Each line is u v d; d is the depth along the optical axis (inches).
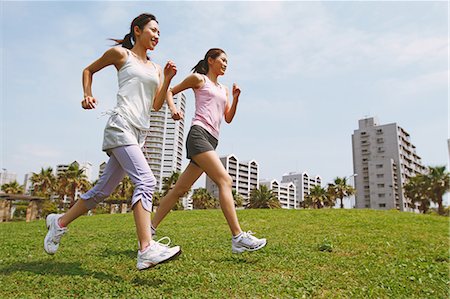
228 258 148.6
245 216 437.7
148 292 96.8
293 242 202.7
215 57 161.3
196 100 152.8
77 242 199.0
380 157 3216.0
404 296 103.1
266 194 2337.6
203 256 152.6
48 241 125.6
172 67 127.7
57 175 1886.1
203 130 145.6
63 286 101.2
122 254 153.5
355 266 138.9
